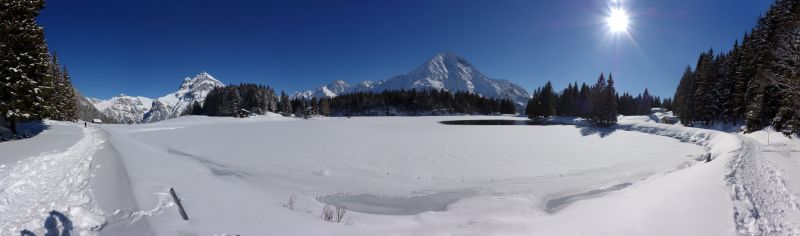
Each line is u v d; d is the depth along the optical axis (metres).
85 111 112.19
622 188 12.55
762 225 5.84
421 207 10.55
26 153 13.35
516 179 14.38
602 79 53.81
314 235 6.48
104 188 8.62
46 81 22.39
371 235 6.82
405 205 10.73
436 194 12.01
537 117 89.31
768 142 19.95
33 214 6.61
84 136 22.84
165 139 28.59
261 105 112.56
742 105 35.06
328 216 8.23
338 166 16.64
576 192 12.16
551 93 90.31
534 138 31.61
